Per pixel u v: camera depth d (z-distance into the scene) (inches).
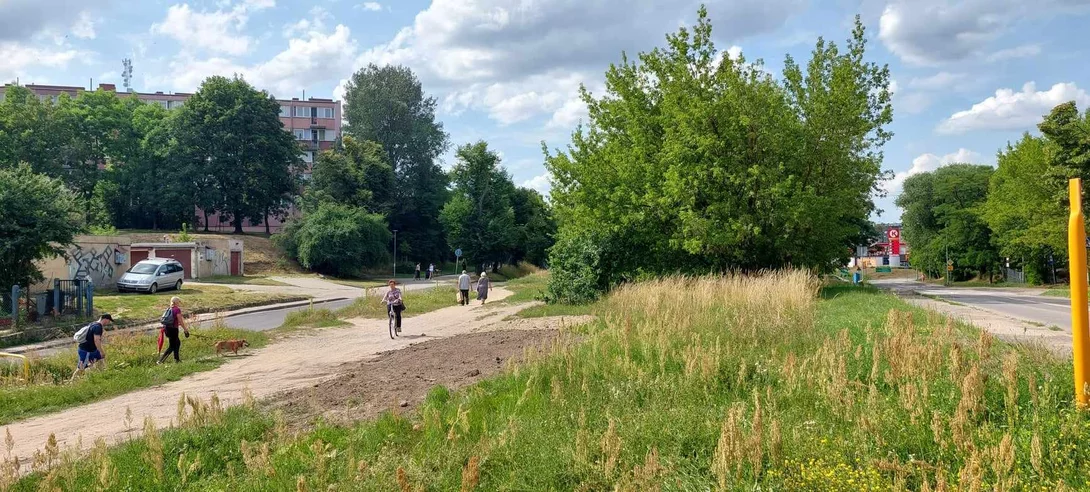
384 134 3452.3
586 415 262.1
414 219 3425.2
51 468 248.5
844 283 1368.1
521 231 3250.5
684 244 1000.9
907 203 3253.0
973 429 206.7
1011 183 1892.2
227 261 2313.0
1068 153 1489.9
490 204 3157.0
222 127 2883.9
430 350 588.1
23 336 915.4
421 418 298.4
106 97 3026.6
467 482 200.1
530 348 399.2
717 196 1028.5
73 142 2721.5
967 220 2758.4
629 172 1103.0
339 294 1793.8
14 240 995.3
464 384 378.3
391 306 802.8
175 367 597.0
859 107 1108.5
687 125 1043.9
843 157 1119.0
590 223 1089.4
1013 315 747.4
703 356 305.9
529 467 218.2
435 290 1728.6
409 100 3518.7
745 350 350.9
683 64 1112.8
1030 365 271.3
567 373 339.3
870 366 308.2
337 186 3016.7
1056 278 2384.4
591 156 1160.2
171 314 655.1
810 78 1184.2
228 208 2945.4
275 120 3038.9
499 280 3127.5
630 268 1088.8
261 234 3127.5
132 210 3038.9
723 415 246.2
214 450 276.4
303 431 293.6
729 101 1032.2
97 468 248.2
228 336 786.2
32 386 535.2
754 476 191.0
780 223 1025.5
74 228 1079.0
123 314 1121.4
